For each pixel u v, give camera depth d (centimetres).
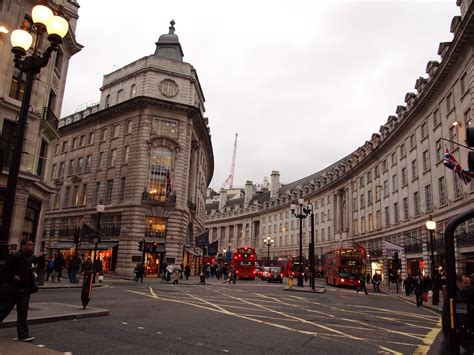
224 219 11031
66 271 3909
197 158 4997
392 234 4291
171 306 1460
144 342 777
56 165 5116
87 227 3084
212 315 1256
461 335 368
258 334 944
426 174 3453
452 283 376
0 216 2073
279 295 2377
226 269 4734
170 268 3319
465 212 385
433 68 3491
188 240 4712
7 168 2128
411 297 2703
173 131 4188
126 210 3916
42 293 1670
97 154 4506
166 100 4153
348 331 1066
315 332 1017
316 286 3725
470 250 2492
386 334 1047
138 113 4150
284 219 8550
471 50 2548
